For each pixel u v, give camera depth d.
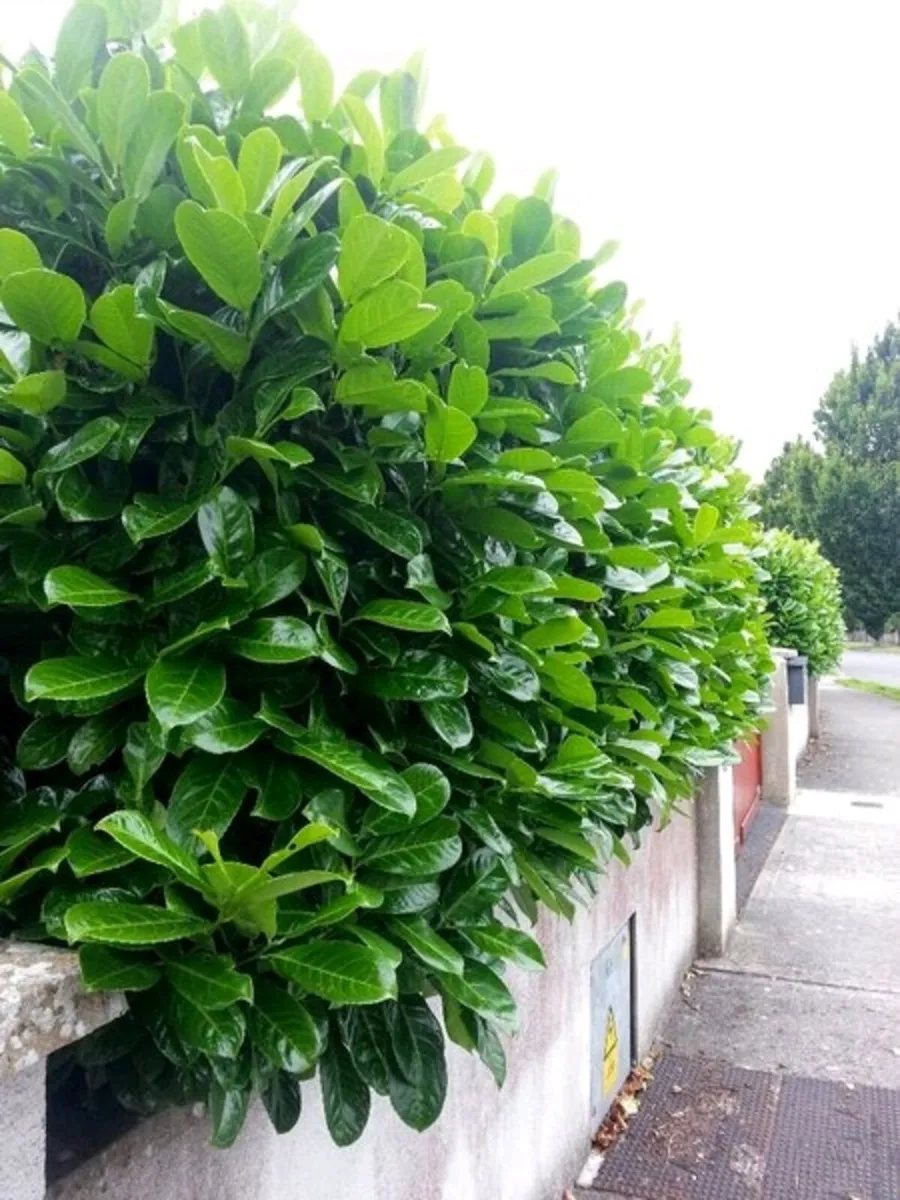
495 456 1.60
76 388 1.25
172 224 1.34
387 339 1.27
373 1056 1.35
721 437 4.48
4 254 1.16
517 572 1.51
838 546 37.91
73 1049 1.21
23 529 1.25
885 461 38.06
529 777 1.62
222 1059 1.13
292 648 1.19
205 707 1.11
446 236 1.63
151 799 1.22
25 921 1.16
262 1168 1.56
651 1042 4.01
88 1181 1.23
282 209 1.25
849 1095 3.59
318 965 1.12
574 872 2.27
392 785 1.21
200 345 1.30
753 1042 4.07
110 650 1.21
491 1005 1.41
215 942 1.18
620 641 2.43
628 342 2.31
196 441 1.31
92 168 1.38
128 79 1.25
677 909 4.60
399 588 1.48
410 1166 2.04
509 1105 2.54
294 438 1.39
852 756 12.40
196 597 1.25
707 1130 3.35
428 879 1.37
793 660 9.42
